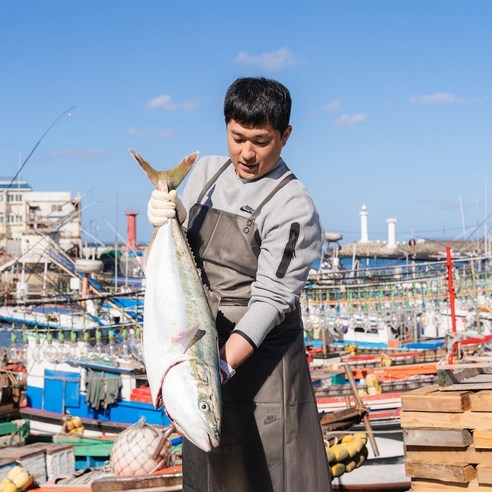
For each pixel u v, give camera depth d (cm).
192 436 290
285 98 327
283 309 326
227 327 339
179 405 291
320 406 1241
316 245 338
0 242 4994
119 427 1368
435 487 446
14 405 1297
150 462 678
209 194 354
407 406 451
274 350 345
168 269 316
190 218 354
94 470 801
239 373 344
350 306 2042
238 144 331
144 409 1370
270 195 337
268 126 324
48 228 3969
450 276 1266
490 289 2059
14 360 1638
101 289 2009
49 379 1488
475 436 432
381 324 2344
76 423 1337
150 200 329
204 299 316
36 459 922
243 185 344
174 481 652
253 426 343
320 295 2088
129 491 647
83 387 1445
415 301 2017
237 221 339
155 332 306
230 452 346
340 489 948
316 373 1603
